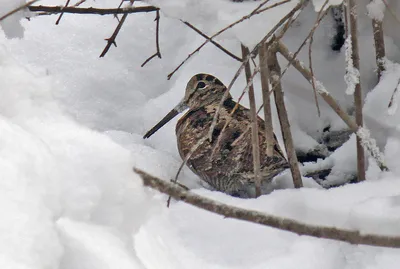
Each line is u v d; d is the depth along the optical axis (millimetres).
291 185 9094
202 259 6605
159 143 10398
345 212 7289
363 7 9820
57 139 4141
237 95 10266
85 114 10734
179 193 4203
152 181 4168
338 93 10164
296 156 8984
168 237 6879
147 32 11867
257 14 7207
